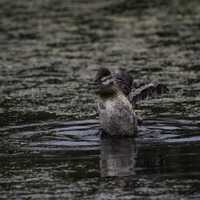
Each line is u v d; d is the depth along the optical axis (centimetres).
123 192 3456
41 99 5466
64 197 3425
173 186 3509
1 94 5669
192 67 6281
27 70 6488
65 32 8131
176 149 4109
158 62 6519
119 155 4047
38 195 3469
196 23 8194
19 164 3966
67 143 4334
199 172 3700
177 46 7125
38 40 7781
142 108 5069
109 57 6825
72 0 10206
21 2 10294
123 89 4575
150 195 3403
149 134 4456
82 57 6906
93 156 4050
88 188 3531
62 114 5012
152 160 3925
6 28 8481
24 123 4819
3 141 4422
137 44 7325
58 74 6294
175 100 5259
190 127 4569
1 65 6725
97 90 4425
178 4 9338
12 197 3453
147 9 9150
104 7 9462
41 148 4250
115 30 8075
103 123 4447
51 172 3803
